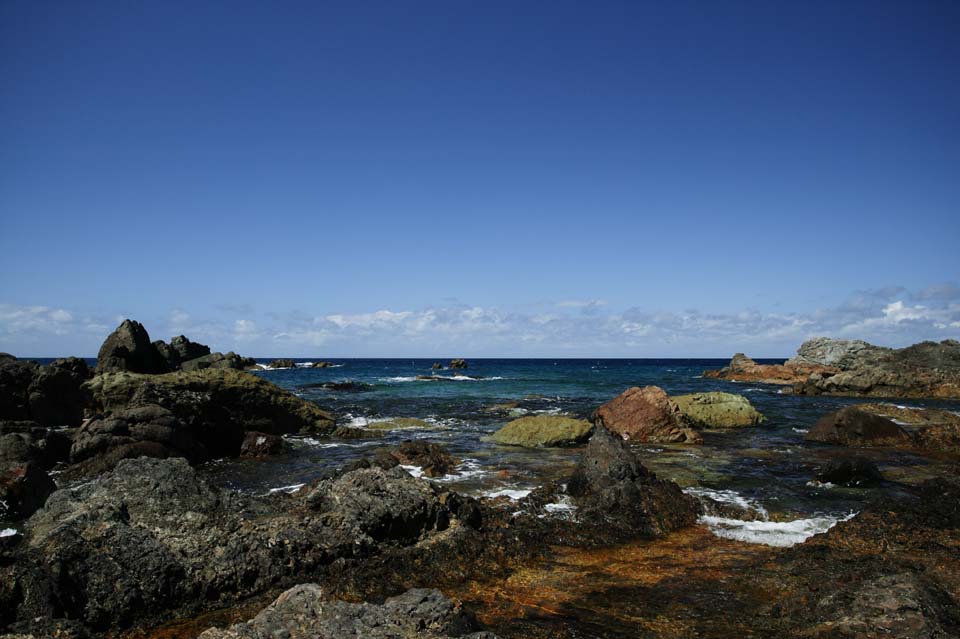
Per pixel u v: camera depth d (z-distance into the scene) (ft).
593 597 26.96
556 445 74.02
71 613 23.81
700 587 27.94
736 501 45.42
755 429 92.07
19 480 42.68
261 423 82.38
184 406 70.64
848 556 30.35
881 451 69.36
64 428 79.56
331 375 268.00
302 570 29.12
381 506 32.78
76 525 26.53
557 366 481.46
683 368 414.62
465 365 363.56
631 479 42.37
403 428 91.09
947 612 21.58
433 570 30.04
